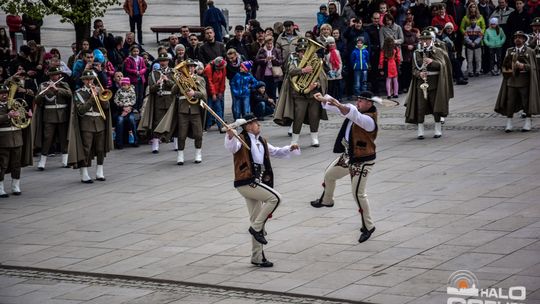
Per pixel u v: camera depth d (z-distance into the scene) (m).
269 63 26.64
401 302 12.99
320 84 22.70
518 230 15.80
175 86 22.09
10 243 17.23
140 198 19.72
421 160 20.94
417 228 16.34
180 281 14.60
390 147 22.36
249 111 25.52
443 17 30.02
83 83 22.00
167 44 26.67
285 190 19.38
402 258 14.89
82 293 14.45
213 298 13.77
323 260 15.09
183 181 20.88
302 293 13.66
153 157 23.36
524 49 22.55
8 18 32.12
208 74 24.86
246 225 17.42
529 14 30.45
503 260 14.42
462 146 21.97
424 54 22.73
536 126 23.55
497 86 28.89
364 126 15.36
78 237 17.34
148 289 14.43
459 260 14.58
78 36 27.19
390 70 27.75
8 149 20.34
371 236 16.11
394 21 29.33
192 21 39.06
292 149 15.16
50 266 15.82
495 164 20.14
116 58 26.47
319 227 16.88
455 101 27.12
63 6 27.36
